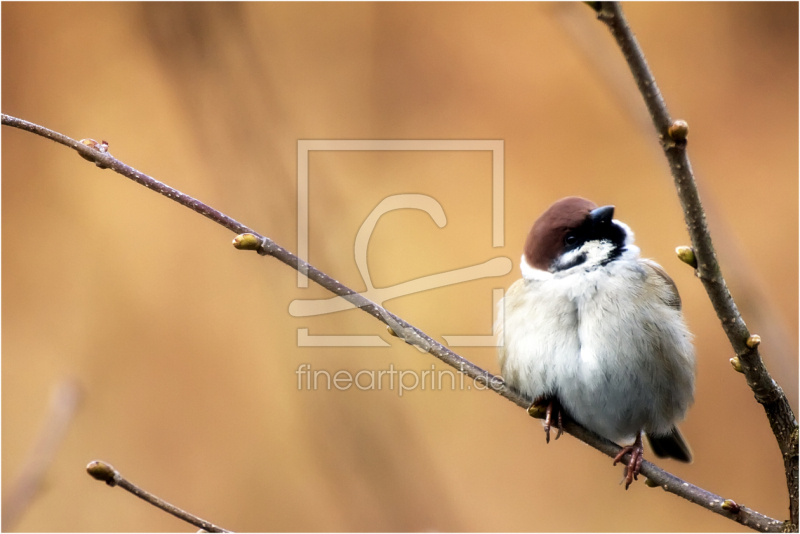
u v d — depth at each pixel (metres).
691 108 12.69
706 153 12.32
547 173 12.41
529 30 13.45
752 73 12.86
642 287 6.41
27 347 10.77
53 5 12.48
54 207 11.77
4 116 4.62
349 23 13.37
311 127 12.48
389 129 12.68
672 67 13.09
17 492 5.79
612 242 6.60
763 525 4.94
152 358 10.62
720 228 6.02
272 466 9.55
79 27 12.39
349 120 12.64
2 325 10.96
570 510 10.02
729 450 10.09
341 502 8.98
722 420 10.26
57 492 9.65
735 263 5.95
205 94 10.89
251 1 13.02
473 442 9.98
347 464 9.10
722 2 13.32
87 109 11.88
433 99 12.95
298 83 12.84
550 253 6.64
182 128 11.08
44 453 6.03
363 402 9.41
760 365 4.33
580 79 12.98
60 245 11.52
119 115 11.69
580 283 6.44
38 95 12.13
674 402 6.45
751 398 10.28
